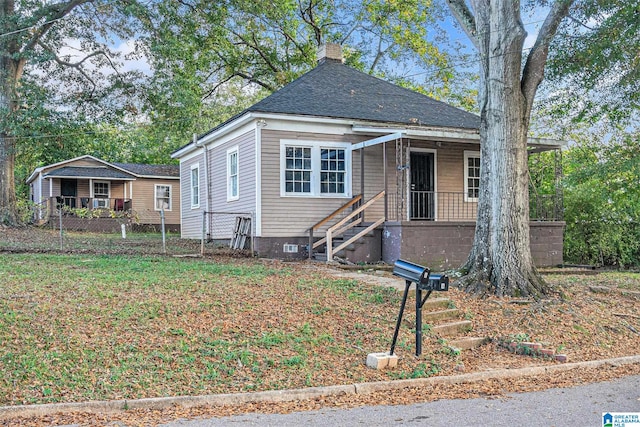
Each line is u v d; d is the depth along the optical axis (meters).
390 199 17.06
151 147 41.28
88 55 21.97
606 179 18.28
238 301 9.15
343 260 14.64
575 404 5.85
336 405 5.82
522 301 10.41
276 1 28.23
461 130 17.73
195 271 11.73
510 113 11.03
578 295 11.36
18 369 6.13
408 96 19.66
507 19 10.84
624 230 18.88
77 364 6.40
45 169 29.22
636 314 10.62
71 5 21.23
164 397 5.76
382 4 30.94
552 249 17.06
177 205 32.41
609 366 7.87
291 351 7.32
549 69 13.36
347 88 18.59
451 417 5.35
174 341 7.25
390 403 5.89
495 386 6.69
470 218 18.30
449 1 12.30
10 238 17.72
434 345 8.11
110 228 27.22
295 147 15.98
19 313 7.72
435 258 15.20
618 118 15.72
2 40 20.30
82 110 22.25
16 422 5.12
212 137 18.64
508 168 11.03
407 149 15.86
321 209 16.20
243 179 16.53
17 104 21.19
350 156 16.61
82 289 9.32
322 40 32.78
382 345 7.86
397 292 10.24
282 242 15.65
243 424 5.12
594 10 11.84
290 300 9.45
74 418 5.25
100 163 30.36
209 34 27.45
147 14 21.03
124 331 7.41
